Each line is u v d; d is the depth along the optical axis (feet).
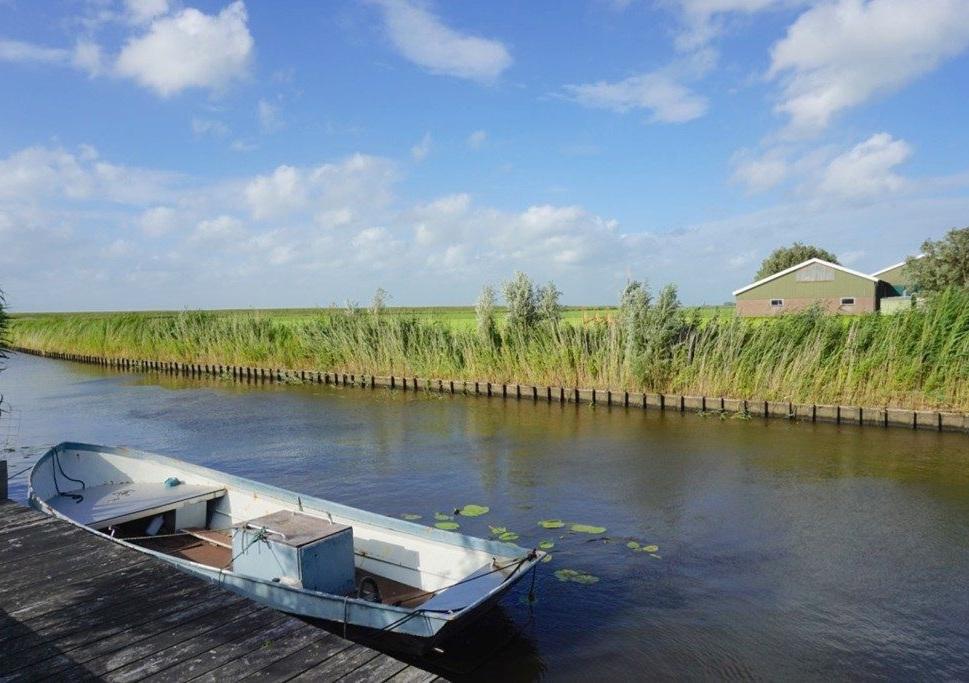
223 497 27.99
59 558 19.01
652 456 41.50
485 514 30.89
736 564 24.77
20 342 169.99
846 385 51.72
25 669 12.79
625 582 23.25
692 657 18.43
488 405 63.52
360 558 22.89
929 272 101.04
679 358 59.41
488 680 17.39
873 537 27.27
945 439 44.37
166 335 111.55
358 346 83.30
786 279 138.41
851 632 19.80
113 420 60.39
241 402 69.97
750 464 39.06
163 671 12.71
